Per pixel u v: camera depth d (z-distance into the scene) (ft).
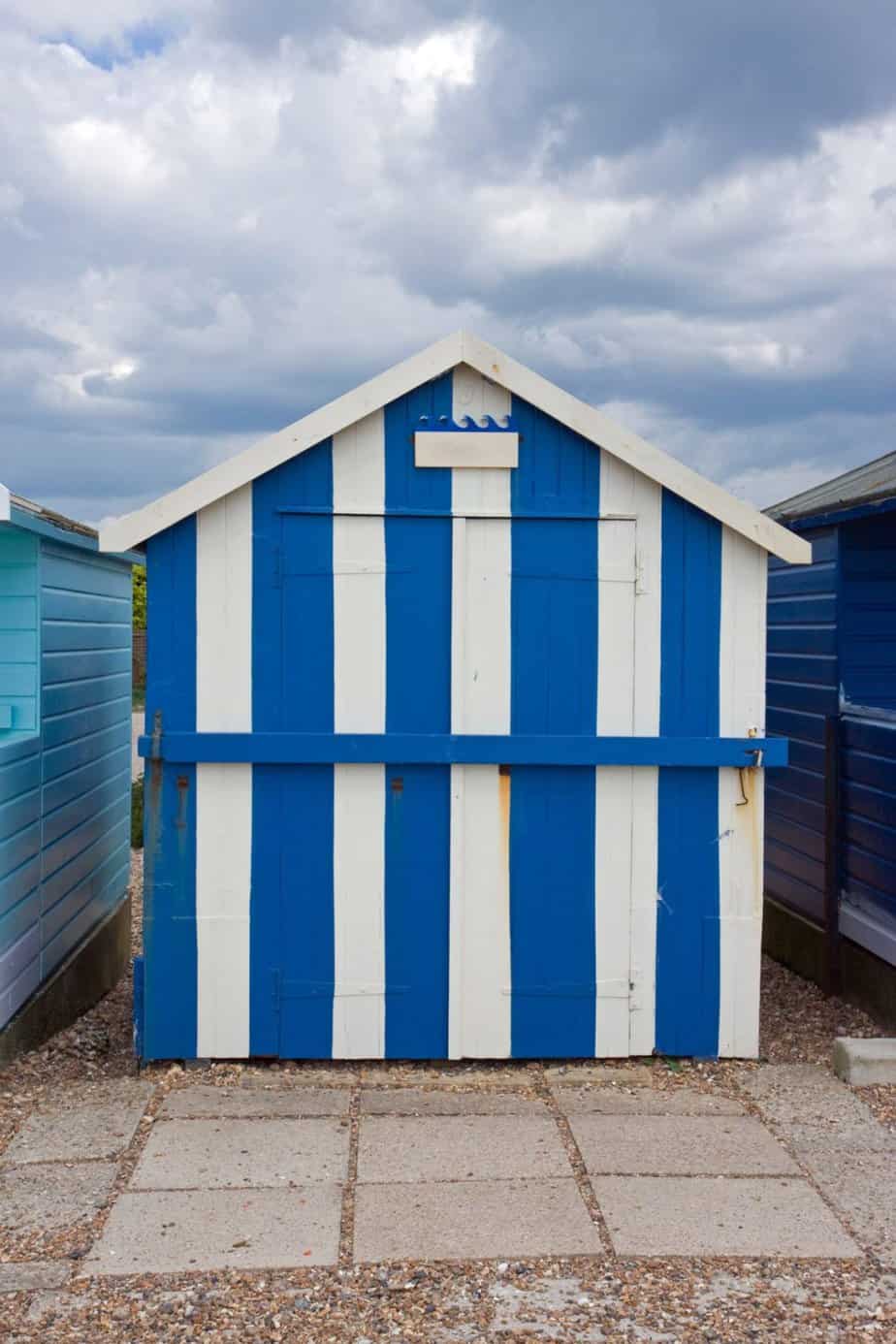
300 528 18.21
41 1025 20.85
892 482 21.02
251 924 18.44
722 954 18.84
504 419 18.30
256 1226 13.62
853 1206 14.20
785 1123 16.67
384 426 18.25
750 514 18.26
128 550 18.52
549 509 18.35
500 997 18.69
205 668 18.21
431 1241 13.32
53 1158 15.39
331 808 18.43
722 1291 12.39
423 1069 18.72
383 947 18.57
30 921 20.22
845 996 23.06
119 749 27.76
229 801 18.35
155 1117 16.72
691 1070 18.72
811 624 24.59
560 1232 13.52
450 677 18.40
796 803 25.44
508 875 18.61
